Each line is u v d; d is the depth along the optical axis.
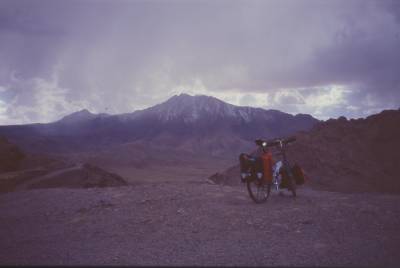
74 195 11.07
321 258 5.39
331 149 20.20
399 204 9.34
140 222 8.07
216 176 19.55
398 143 20.55
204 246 6.13
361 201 9.81
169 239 6.70
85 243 6.53
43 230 7.84
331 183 17.59
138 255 5.62
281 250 5.82
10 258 5.53
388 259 5.38
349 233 6.93
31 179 21.86
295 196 10.66
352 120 23.91
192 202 9.65
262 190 10.16
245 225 7.58
